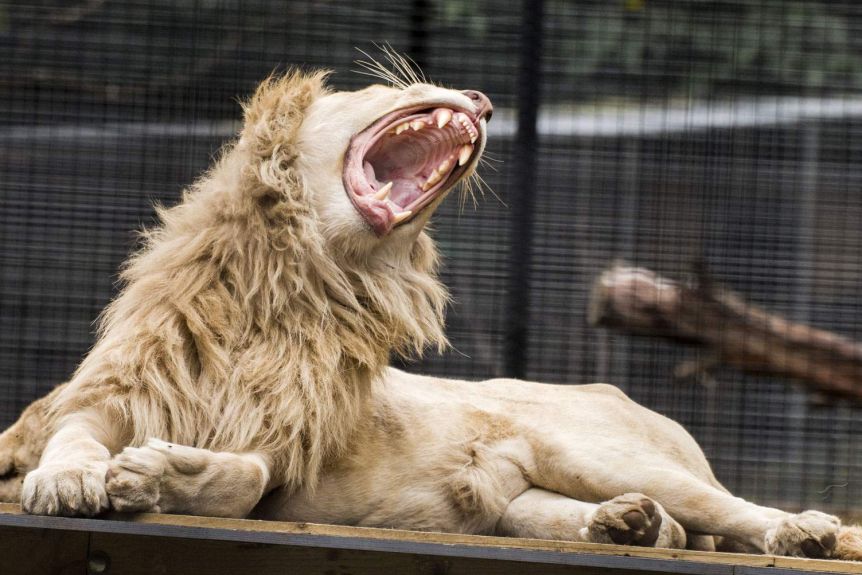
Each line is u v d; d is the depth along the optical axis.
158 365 5.10
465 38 10.84
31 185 10.77
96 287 10.59
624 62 11.64
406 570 4.52
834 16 11.64
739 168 11.30
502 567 4.57
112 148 10.79
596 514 4.97
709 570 4.62
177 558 4.43
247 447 5.05
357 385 5.42
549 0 11.56
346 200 5.42
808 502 11.70
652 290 10.41
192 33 10.66
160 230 5.79
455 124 5.70
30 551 4.38
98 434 4.96
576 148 10.86
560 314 11.03
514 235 10.01
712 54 11.07
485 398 6.16
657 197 11.04
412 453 5.68
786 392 11.49
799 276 11.30
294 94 5.54
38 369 10.75
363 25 10.62
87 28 11.04
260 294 5.28
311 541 4.47
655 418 6.40
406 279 5.69
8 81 10.79
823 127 11.59
